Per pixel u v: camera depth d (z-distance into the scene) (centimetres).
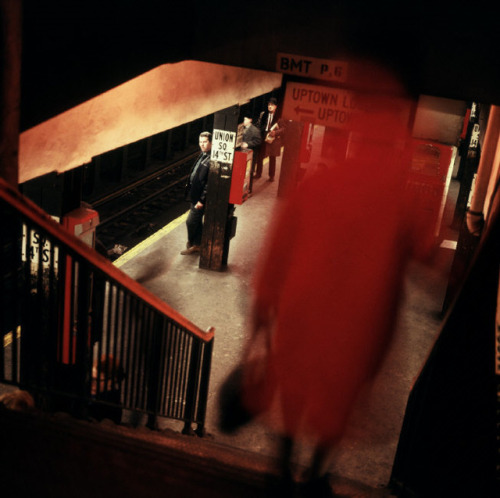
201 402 625
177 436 512
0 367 374
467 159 1316
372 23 459
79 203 633
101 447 272
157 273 1050
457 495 356
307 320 384
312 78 491
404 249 361
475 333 358
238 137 1035
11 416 275
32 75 419
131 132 544
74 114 463
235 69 736
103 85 485
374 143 353
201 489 272
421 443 404
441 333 383
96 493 239
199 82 645
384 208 354
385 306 376
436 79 457
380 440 676
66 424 286
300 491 359
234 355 816
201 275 1057
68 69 448
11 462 243
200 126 2164
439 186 1150
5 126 397
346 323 380
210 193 1043
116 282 414
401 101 466
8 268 840
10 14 379
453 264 937
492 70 442
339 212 358
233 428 668
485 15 432
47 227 363
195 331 549
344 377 400
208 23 505
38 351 397
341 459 631
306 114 493
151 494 253
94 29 463
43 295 575
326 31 473
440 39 446
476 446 347
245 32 495
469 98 452
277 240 379
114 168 1540
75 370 434
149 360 496
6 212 385
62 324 417
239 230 1279
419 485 402
